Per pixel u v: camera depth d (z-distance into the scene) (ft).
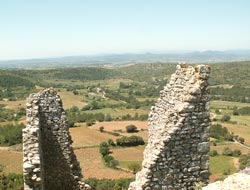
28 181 39.09
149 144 44.60
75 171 55.77
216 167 254.88
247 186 38.47
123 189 200.95
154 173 37.99
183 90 40.01
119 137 328.29
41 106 53.88
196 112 39.09
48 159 54.70
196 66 40.04
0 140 292.40
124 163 267.59
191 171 39.09
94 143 313.12
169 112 39.40
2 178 191.21
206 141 39.45
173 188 38.52
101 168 254.88
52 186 55.26
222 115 415.64
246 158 265.95
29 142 41.29
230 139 334.24
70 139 55.52
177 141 38.52
